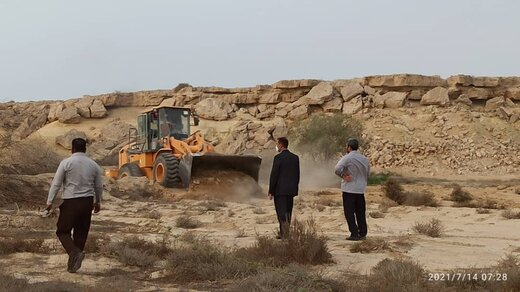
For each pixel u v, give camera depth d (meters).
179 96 66.94
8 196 18.42
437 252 9.93
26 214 15.27
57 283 7.31
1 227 12.96
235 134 55.78
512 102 63.09
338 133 43.84
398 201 23.59
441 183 42.00
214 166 24.30
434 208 19.11
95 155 55.22
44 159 30.83
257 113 64.44
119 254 9.17
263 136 55.03
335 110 61.88
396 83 62.88
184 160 23.83
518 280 7.07
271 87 65.94
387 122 58.75
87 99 66.94
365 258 9.32
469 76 63.06
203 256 8.43
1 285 6.96
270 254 9.01
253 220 15.60
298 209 18.56
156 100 68.00
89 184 8.58
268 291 6.85
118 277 8.01
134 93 68.88
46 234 12.11
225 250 8.91
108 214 17.02
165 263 8.85
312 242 9.04
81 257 8.31
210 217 16.38
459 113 59.72
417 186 35.53
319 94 62.56
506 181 46.53
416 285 6.87
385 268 7.72
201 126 60.91
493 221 15.45
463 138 56.25
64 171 8.48
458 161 53.25
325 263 8.87
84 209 8.51
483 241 11.39
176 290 7.33
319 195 26.86
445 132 57.19
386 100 61.62
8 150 27.31
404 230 13.24
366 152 54.19
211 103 63.28
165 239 10.44
